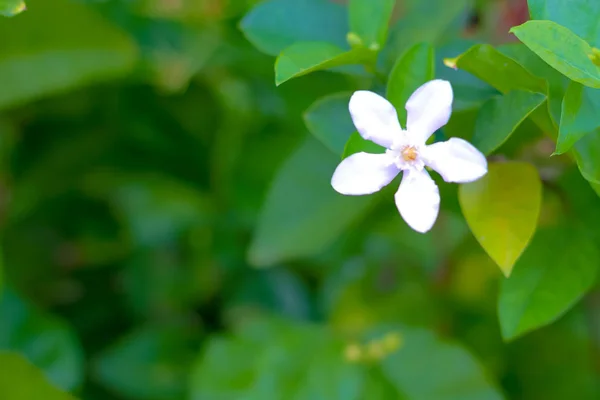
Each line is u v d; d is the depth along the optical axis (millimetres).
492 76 402
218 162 546
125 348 543
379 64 428
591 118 386
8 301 525
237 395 500
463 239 506
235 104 530
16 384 463
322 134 423
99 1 498
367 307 533
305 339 506
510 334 417
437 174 423
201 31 502
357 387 491
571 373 520
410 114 397
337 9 441
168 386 539
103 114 547
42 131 548
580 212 429
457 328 527
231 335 520
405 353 495
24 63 500
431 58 404
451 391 487
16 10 410
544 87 397
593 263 423
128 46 512
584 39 392
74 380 520
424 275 535
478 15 473
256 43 437
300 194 461
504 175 409
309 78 495
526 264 423
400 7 455
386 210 509
